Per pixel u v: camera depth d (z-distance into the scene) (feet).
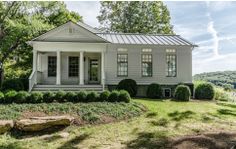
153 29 126.93
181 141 33.19
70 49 71.82
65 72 79.10
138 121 44.09
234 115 51.13
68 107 47.85
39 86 68.44
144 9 127.75
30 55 102.94
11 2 87.40
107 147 32.91
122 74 75.97
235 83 200.64
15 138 37.32
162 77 76.95
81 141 35.42
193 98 72.59
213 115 49.52
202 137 34.09
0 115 43.19
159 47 77.10
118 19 129.29
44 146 33.58
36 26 84.12
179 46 76.64
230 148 29.76
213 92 71.87
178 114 48.80
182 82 76.95
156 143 33.65
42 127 39.47
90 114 45.11
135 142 34.42
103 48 73.20
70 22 71.77
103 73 71.61
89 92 53.78
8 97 50.67
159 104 56.65
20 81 68.69
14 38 86.58
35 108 47.09
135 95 71.36
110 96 53.62
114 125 42.01
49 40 70.38
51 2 100.83
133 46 76.28
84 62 80.18
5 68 109.60
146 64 77.00
